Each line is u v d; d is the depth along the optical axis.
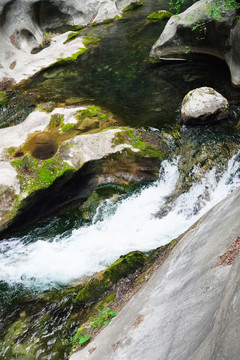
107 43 13.78
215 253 2.31
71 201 6.84
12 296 5.11
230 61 8.91
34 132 7.69
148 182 6.82
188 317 1.90
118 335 2.66
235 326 1.08
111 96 9.39
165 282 2.79
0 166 6.56
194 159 6.56
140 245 5.57
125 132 7.28
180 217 6.01
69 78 11.22
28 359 4.05
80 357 3.03
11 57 12.88
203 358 1.25
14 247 6.12
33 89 10.68
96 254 5.66
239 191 3.14
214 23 9.08
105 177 6.96
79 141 7.09
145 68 10.93
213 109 7.04
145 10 17.66
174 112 8.04
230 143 6.60
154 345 2.03
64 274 5.38
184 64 10.56
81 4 16.81
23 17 14.34
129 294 4.00
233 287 1.24
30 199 6.23
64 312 4.55
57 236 6.23
